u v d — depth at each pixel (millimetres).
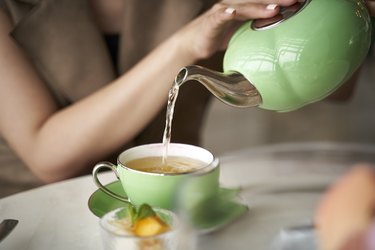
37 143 992
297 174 671
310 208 622
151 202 738
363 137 2164
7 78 1010
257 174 717
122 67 1060
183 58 917
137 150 794
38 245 716
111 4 1063
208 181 703
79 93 1026
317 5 765
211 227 660
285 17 770
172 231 661
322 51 753
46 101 1022
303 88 771
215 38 866
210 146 2119
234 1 825
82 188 830
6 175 1080
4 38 1020
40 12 1003
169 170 767
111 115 947
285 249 596
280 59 757
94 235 735
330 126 2289
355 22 768
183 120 1110
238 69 778
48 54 1013
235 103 775
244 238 647
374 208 465
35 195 811
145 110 946
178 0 1041
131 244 660
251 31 784
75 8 1015
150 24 1046
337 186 506
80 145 963
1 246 712
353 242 458
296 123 2330
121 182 777
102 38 1031
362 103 2498
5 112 1014
